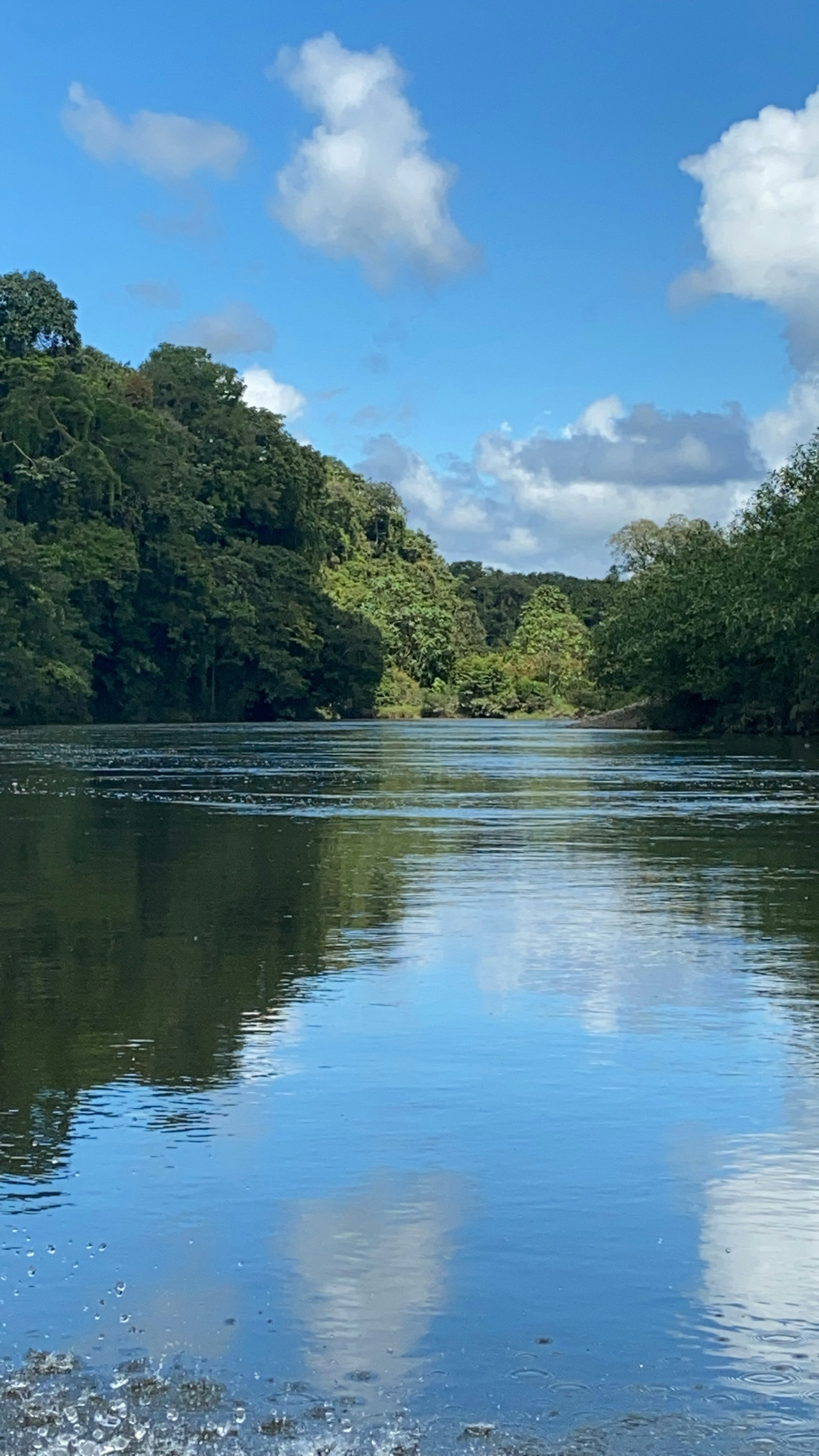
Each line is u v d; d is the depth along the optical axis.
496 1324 4.43
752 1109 6.50
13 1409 3.94
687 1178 5.62
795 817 21.44
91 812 22.12
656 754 44.00
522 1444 3.78
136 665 92.56
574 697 119.31
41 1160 5.82
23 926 11.25
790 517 57.72
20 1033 7.82
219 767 36.19
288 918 11.72
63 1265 4.83
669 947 10.41
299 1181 5.59
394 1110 6.47
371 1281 4.71
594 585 171.62
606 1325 4.43
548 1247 4.99
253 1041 7.67
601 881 14.04
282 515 115.44
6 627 74.56
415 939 10.71
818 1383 4.10
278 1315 4.49
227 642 100.50
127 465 94.88
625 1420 3.90
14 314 101.88
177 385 116.25
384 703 126.50
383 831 19.16
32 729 73.50
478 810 22.78
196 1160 5.82
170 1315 4.48
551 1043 7.64
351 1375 4.12
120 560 88.50
